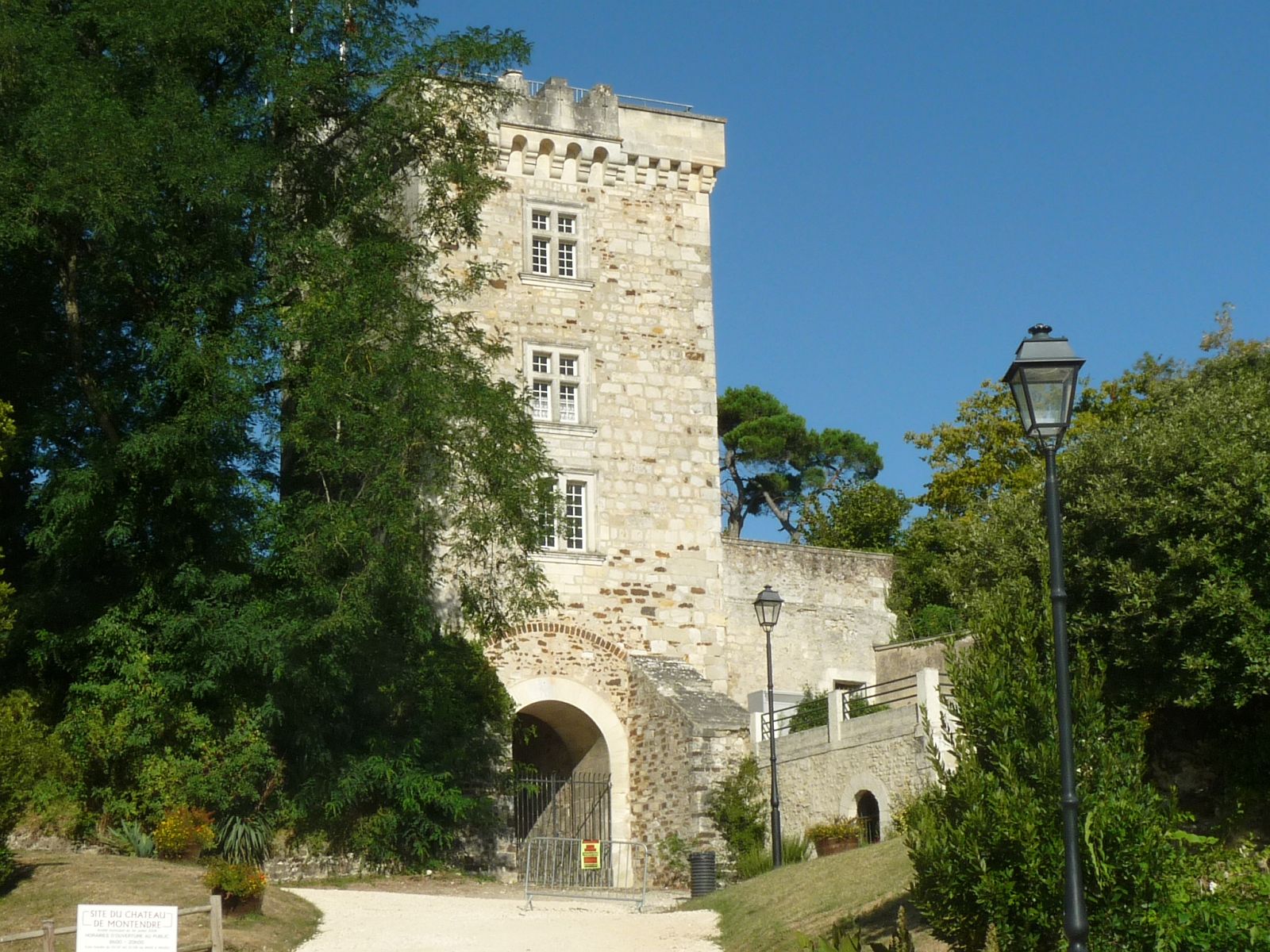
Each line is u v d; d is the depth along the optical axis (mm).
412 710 28062
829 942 14109
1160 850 12180
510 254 33156
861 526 47562
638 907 23203
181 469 24734
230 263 25312
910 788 23703
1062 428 11719
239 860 24062
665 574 32844
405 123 27188
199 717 24281
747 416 58438
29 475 27156
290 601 25000
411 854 27328
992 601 13750
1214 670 19125
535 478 27625
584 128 34281
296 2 26594
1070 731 11062
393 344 26109
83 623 25406
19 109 24844
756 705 31969
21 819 20922
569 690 31344
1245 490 19219
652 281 34281
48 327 27047
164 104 24375
